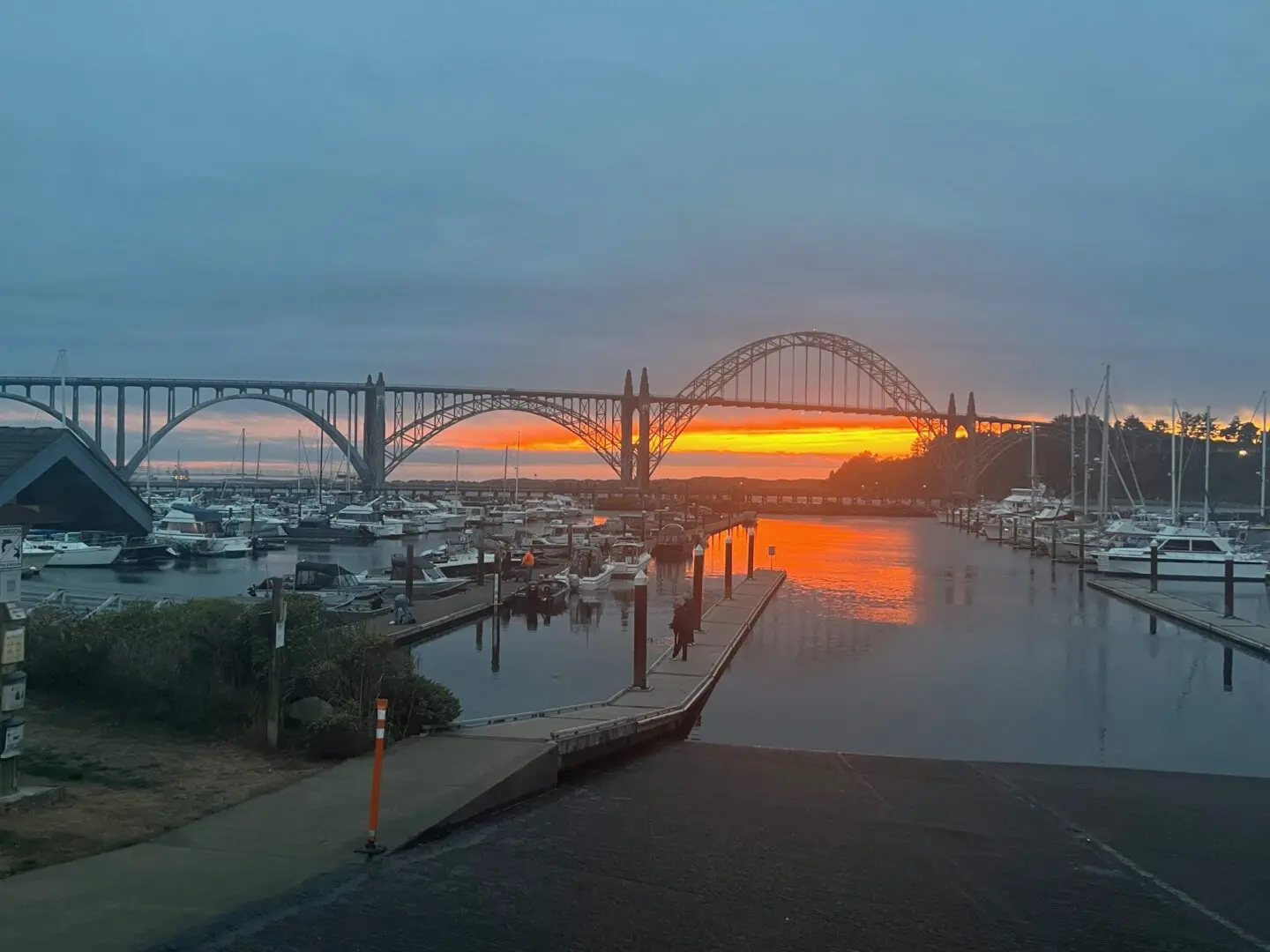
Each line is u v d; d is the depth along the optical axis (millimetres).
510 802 12992
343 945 7762
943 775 17781
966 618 43594
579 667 29828
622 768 16969
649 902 9531
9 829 9438
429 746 14523
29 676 15062
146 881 8523
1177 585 57938
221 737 13891
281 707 14148
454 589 47156
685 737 21625
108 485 37625
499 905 8969
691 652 31141
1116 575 61094
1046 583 59688
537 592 44438
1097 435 163500
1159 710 25719
